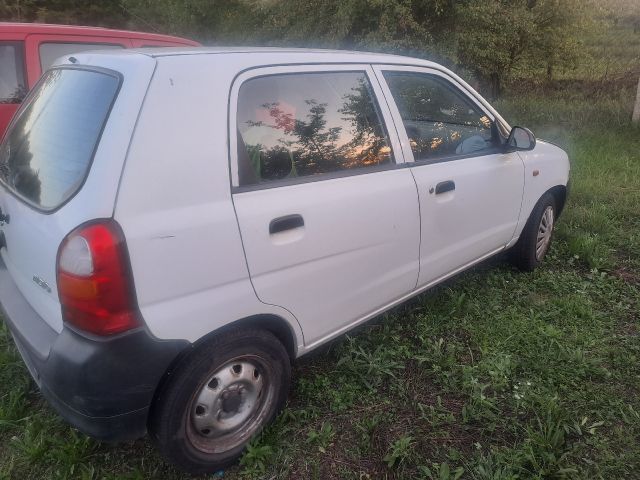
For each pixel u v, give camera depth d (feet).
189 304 7.03
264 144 8.04
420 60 10.95
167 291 6.81
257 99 8.03
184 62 7.29
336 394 9.59
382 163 9.71
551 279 13.73
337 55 9.36
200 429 7.69
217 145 7.32
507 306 12.52
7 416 9.03
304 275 8.38
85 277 6.31
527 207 13.20
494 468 8.05
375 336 11.23
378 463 8.23
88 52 8.61
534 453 8.27
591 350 10.87
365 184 9.21
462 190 11.04
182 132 7.02
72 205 6.61
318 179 8.62
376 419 8.93
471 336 11.29
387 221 9.54
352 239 9.00
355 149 9.30
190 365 7.24
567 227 16.83
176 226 6.82
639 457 8.16
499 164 12.03
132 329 6.57
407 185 9.89
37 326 7.41
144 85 6.86
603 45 49.55
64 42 18.54
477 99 12.02
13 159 8.82
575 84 41.16
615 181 21.29
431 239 10.64
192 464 7.68
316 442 8.59
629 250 15.42
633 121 29.37
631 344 11.05
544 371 10.11
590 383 9.84
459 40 33.30
